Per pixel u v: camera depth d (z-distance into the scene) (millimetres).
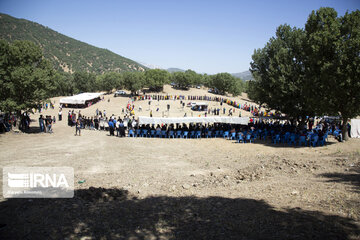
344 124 21641
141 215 7062
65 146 19375
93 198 8453
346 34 19547
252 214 6777
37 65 31172
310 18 22953
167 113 52844
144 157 16484
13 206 7523
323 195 8016
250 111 63000
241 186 9961
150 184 10508
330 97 19922
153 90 109500
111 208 7602
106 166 13688
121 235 5785
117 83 101438
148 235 5781
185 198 8578
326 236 5258
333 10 21984
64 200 8141
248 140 25188
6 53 26938
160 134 26500
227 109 64625
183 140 24984
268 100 30094
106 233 5891
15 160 14055
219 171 12859
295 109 26609
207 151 19344
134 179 11219
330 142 22328
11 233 5770
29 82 24578
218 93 112312
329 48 19672
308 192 8438
